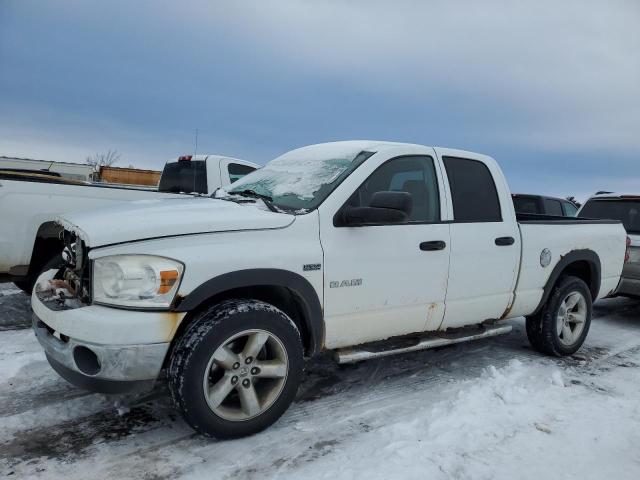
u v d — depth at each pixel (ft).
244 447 9.51
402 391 12.60
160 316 8.68
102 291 8.84
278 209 10.84
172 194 18.98
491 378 13.44
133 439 9.66
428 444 9.75
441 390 12.73
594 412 11.71
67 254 11.14
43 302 9.73
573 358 16.21
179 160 27.94
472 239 13.24
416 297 12.16
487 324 14.82
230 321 9.18
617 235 18.33
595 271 17.26
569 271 17.46
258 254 9.64
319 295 10.52
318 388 12.64
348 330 11.17
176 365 8.92
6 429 9.85
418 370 14.21
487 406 11.65
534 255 14.92
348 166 11.82
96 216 10.06
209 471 8.69
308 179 11.90
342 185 11.26
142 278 8.69
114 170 67.97
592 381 13.99
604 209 24.14
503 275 14.08
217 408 9.30
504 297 14.26
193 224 9.37
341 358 11.28
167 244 9.02
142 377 8.75
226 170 26.81
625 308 25.09
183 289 8.80
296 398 11.98
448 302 12.91
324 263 10.51
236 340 9.70
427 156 13.08
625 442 10.32
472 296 13.43
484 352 16.28
